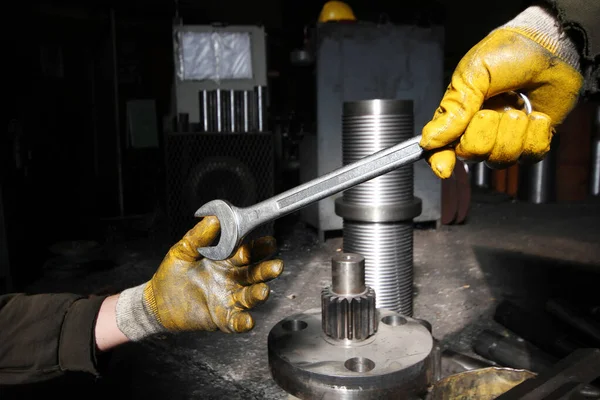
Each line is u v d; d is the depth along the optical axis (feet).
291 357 3.69
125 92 13.32
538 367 4.64
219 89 10.03
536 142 2.62
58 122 11.85
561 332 5.14
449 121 2.51
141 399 4.58
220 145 9.31
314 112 9.98
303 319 4.35
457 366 4.66
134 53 13.30
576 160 14.30
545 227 11.17
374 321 3.94
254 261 2.87
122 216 11.74
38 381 2.66
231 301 2.66
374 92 10.05
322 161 9.86
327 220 10.07
